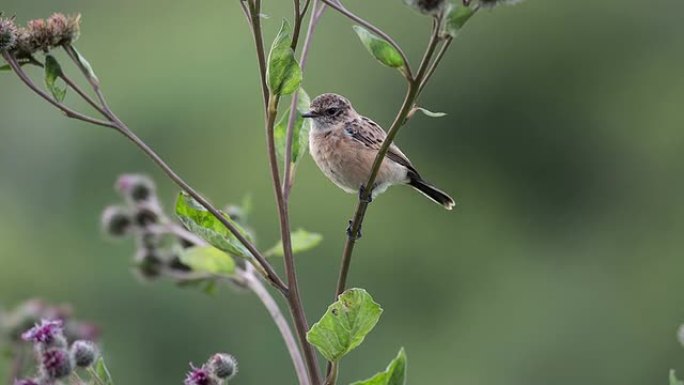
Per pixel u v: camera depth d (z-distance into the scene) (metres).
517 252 20.09
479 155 20.28
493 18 20.28
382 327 18.70
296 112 6.03
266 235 17.83
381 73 19.17
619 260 20.03
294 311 5.53
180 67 18.50
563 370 18.86
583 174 20.58
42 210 17.11
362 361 17.34
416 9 5.13
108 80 18.48
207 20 19.25
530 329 19.27
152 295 15.03
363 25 5.27
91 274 15.74
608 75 20.72
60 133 17.59
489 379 18.73
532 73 20.31
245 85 18.44
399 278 18.97
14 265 15.82
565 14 20.38
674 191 20.41
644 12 20.66
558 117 20.33
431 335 19.03
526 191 20.25
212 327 14.88
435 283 19.41
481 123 20.28
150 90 18.28
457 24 5.07
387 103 19.23
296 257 16.80
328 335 5.36
